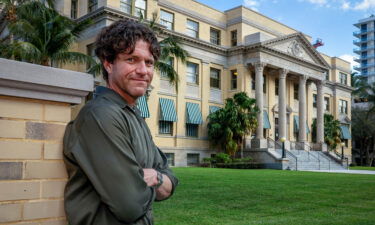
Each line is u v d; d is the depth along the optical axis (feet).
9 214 5.44
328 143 146.10
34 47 54.65
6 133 5.56
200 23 115.96
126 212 4.58
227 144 102.73
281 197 31.24
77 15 97.66
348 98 174.70
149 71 5.65
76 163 5.09
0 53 58.90
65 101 6.11
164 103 102.37
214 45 115.34
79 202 4.92
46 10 60.08
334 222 20.95
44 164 5.83
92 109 4.98
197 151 108.88
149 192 4.95
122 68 5.49
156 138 99.91
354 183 46.37
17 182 5.56
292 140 137.69
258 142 109.91
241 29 118.62
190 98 109.91
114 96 5.47
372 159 192.95
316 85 140.56
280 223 20.30
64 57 61.05
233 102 106.22
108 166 4.62
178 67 107.55
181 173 57.57
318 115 138.72
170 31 103.65
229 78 119.96
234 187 37.32
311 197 31.86
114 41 5.41
